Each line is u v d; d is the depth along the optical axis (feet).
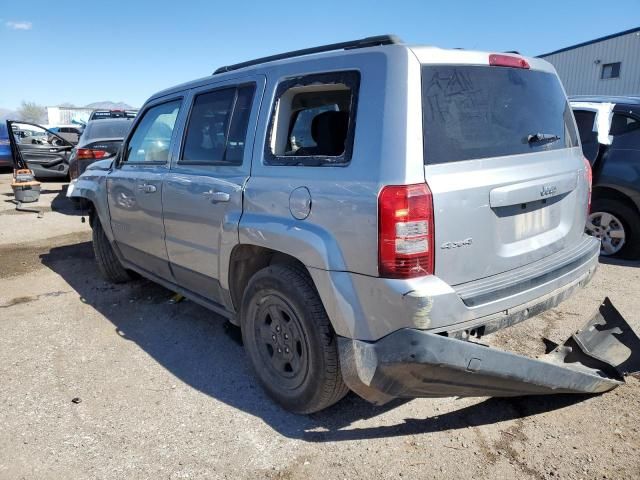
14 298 16.80
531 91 9.58
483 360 7.77
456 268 7.84
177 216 12.15
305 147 9.61
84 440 9.32
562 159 9.92
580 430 9.21
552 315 13.66
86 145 29.89
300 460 8.68
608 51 75.41
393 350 7.57
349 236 7.96
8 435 9.48
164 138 13.48
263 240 9.40
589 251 10.34
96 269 19.93
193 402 10.49
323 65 8.98
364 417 9.82
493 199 8.17
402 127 7.59
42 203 35.47
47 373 11.76
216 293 11.68
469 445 8.91
